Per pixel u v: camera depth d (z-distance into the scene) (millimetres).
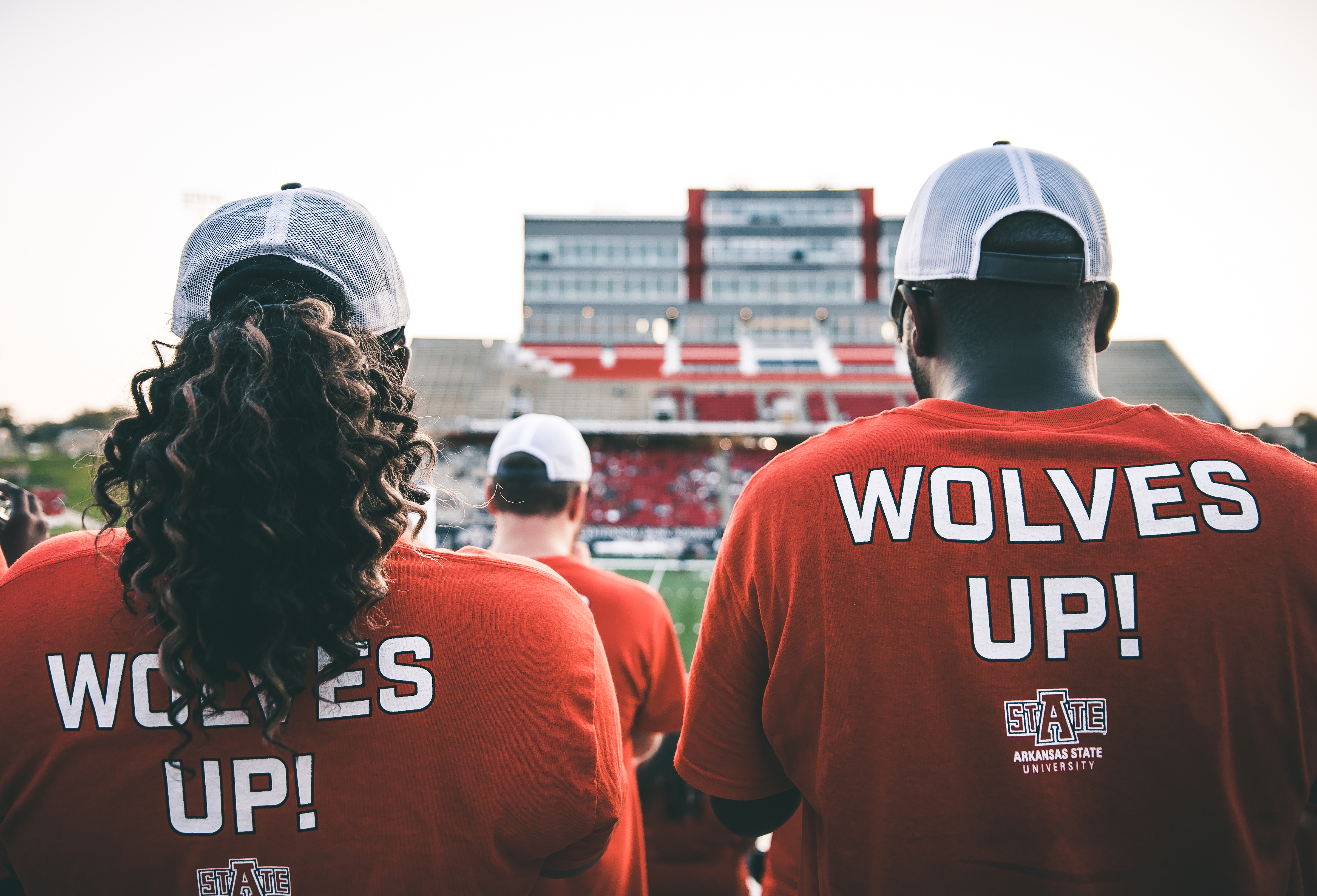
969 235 979
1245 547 823
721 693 1038
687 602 17344
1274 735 817
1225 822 800
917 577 867
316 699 813
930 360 1089
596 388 35000
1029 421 931
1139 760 812
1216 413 32031
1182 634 812
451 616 875
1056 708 825
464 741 839
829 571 895
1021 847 816
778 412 33469
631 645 2041
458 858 824
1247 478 854
